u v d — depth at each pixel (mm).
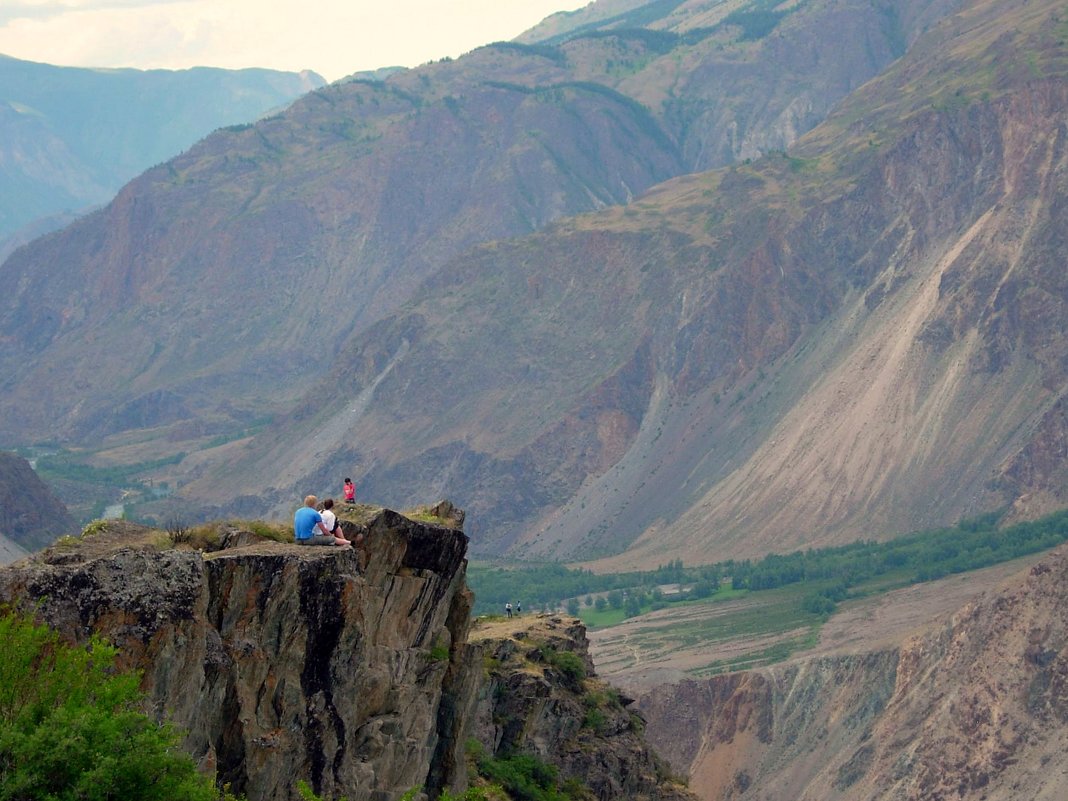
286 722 59500
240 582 58438
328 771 61219
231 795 54031
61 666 47312
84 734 45438
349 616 62094
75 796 44375
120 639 52125
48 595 51656
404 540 69812
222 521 64062
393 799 66312
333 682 61875
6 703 46031
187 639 54000
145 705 52062
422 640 71375
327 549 62219
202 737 55312
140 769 45719
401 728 67438
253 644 58406
